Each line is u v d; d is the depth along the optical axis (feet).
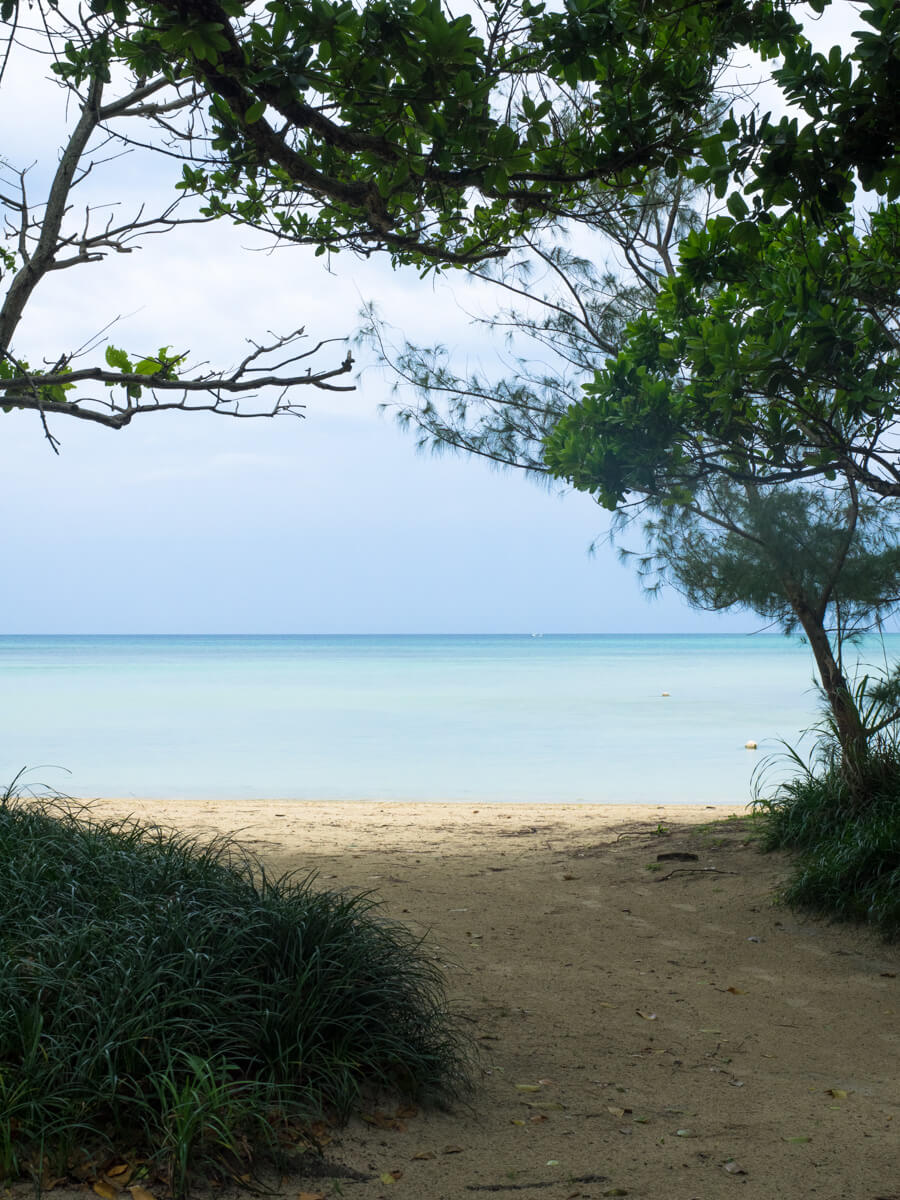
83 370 13.78
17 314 14.17
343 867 25.81
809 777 26.55
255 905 14.02
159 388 14.15
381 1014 12.98
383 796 42.86
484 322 30.63
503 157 12.63
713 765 52.34
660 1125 12.12
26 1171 9.34
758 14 14.03
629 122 14.20
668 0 13.37
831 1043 15.35
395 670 164.55
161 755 54.75
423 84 11.96
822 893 21.76
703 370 20.48
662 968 18.83
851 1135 11.94
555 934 20.75
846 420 21.75
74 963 11.83
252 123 11.87
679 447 23.07
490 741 62.54
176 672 155.74
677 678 134.92
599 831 31.45
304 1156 10.42
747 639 531.50
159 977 11.89
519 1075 13.52
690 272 22.25
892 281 21.30
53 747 57.47
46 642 515.09
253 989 12.28
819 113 13.89
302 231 18.37
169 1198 9.28
